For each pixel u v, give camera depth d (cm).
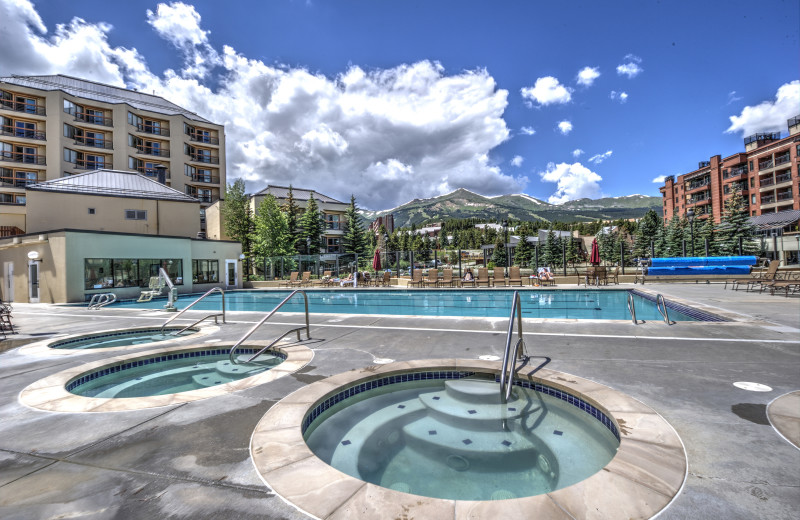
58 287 1698
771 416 302
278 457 252
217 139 4872
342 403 396
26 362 549
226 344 646
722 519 179
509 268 2155
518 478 254
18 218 3397
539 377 406
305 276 2578
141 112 4288
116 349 622
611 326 725
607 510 186
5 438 293
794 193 4356
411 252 2456
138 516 193
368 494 207
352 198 4747
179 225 2598
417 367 462
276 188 5056
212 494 212
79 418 331
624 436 266
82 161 3934
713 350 523
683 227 4197
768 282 1336
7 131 3578
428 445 303
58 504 205
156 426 310
